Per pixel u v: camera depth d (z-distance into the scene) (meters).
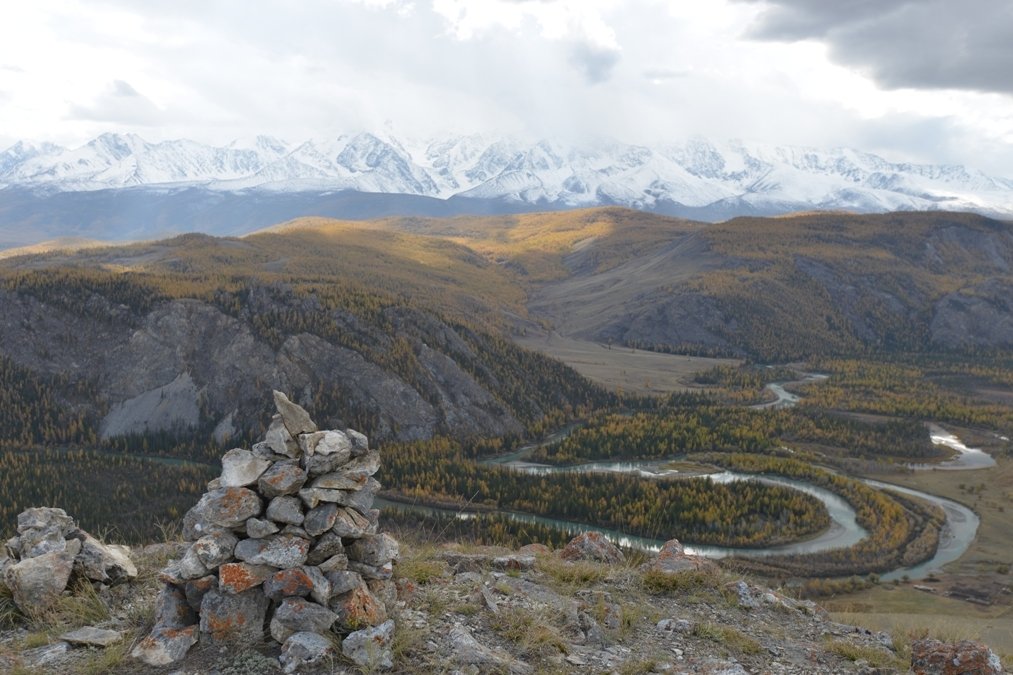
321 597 10.66
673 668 11.30
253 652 10.15
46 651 10.41
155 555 14.67
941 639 14.54
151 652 10.09
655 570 15.67
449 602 12.60
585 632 12.28
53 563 12.11
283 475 11.04
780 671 11.90
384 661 10.09
